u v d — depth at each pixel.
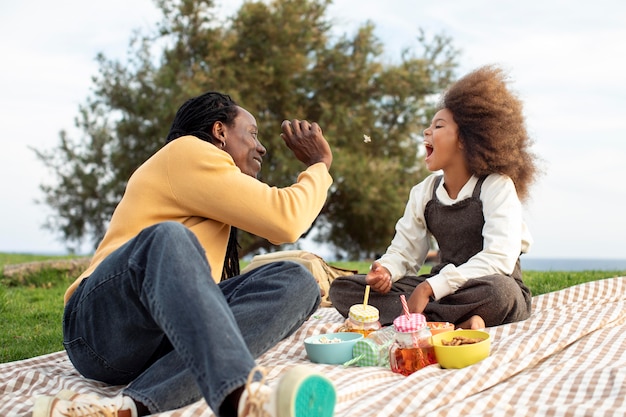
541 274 6.38
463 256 3.46
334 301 3.50
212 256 2.44
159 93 19.73
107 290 1.99
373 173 19.66
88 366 2.25
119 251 1.97
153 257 1.79
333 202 20.70
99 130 20.73
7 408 2.20
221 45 20.08
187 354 1.65
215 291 1.76
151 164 2.43
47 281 7.64
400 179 20.94
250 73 19.75
